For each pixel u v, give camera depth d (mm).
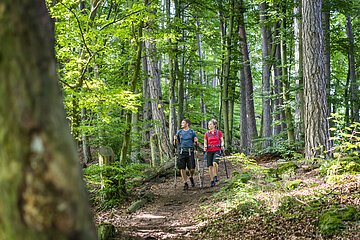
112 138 11328
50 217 1047
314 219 4723
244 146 19281
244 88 20109
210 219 6031
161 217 7113
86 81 7809
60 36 7676
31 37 1143
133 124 9703
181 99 17078
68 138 1142
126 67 11914
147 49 12578
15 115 1089
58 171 1075
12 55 1115
